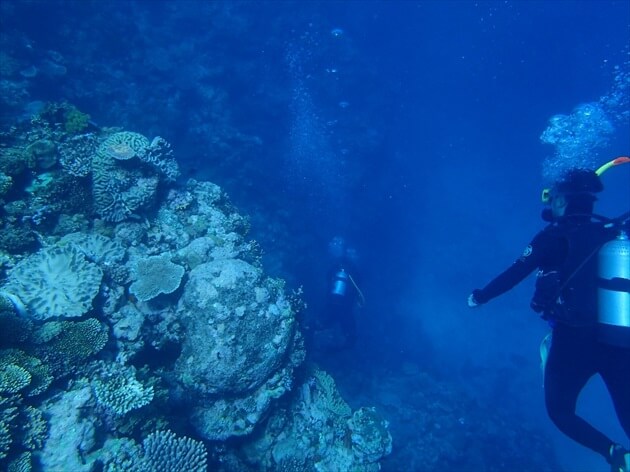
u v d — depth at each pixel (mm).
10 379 3117
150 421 3836
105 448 3432
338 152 17484
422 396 12203
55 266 4086
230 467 4629
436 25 31469
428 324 18656
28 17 12211
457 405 12273
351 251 15844
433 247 22531
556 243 2707
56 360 3580
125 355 4176
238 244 5812
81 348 3715
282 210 14648
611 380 2449
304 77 17875
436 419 11531
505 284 2844
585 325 2477
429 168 25859
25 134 5312
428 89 28312
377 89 18859
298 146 17141
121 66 13930
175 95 14156
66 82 11883
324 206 17047
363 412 6121
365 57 19203
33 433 3148
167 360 4805
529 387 16016
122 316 4336
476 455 10859
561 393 2684
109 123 12273
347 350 12367
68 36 13016
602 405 16266
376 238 18781
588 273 2506
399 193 20391
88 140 5379
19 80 10609
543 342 2957
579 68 36688
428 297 20141
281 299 5227
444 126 30484
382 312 16812
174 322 4750
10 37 11156
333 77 18141
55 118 5746
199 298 4688
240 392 4789
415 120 24719
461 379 15289
